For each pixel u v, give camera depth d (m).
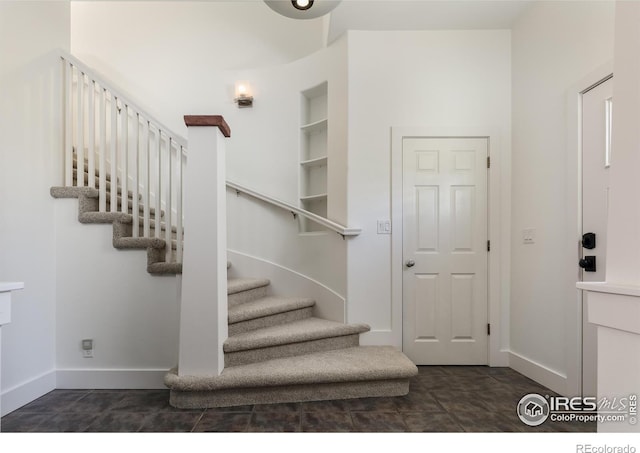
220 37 3.83
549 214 2.45
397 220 2.96
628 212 0.81
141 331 2.43
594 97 2.09
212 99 3.68
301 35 3.79
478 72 2.99
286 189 3.48
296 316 2.99
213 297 2.15
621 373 0.79
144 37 3.82
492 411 2.07
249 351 2.37
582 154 2.18
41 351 2.31
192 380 2.06
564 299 2.29
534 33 2.65
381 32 3.00
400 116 2.99
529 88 2.70
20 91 2.23
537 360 2.55
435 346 2.94
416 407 2.12
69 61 2.56
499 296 2.92
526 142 2.73
